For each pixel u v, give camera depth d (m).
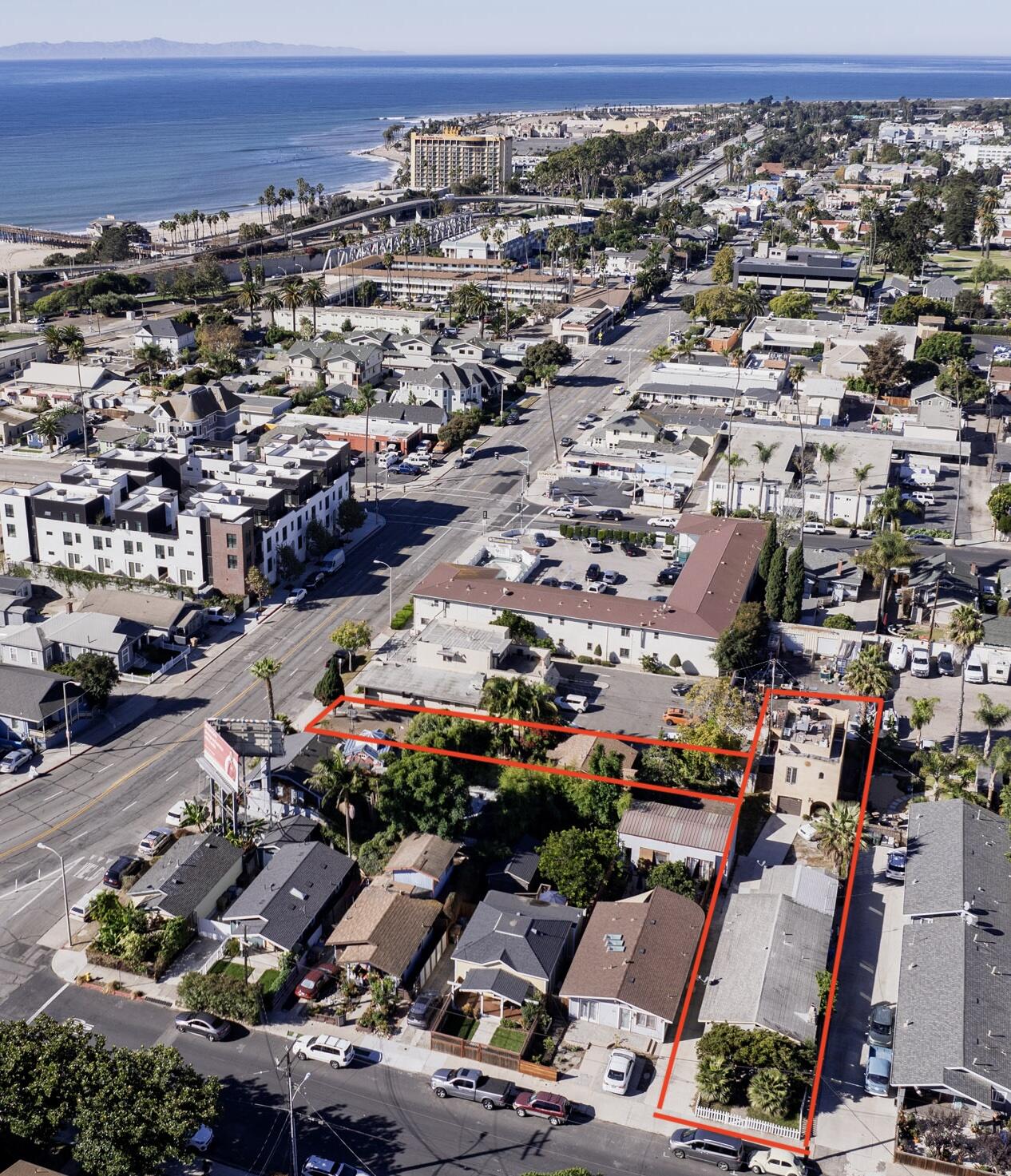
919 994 98.94
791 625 169.12
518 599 169.62
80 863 120.81
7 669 148.50
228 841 119.81
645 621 163.12
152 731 147.00
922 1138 88.19
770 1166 85.94
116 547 186.62
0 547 197.62
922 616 179.88
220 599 180.25
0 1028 87.19
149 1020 100.44
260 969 105.88
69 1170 85.06
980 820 122.62
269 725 127.88
